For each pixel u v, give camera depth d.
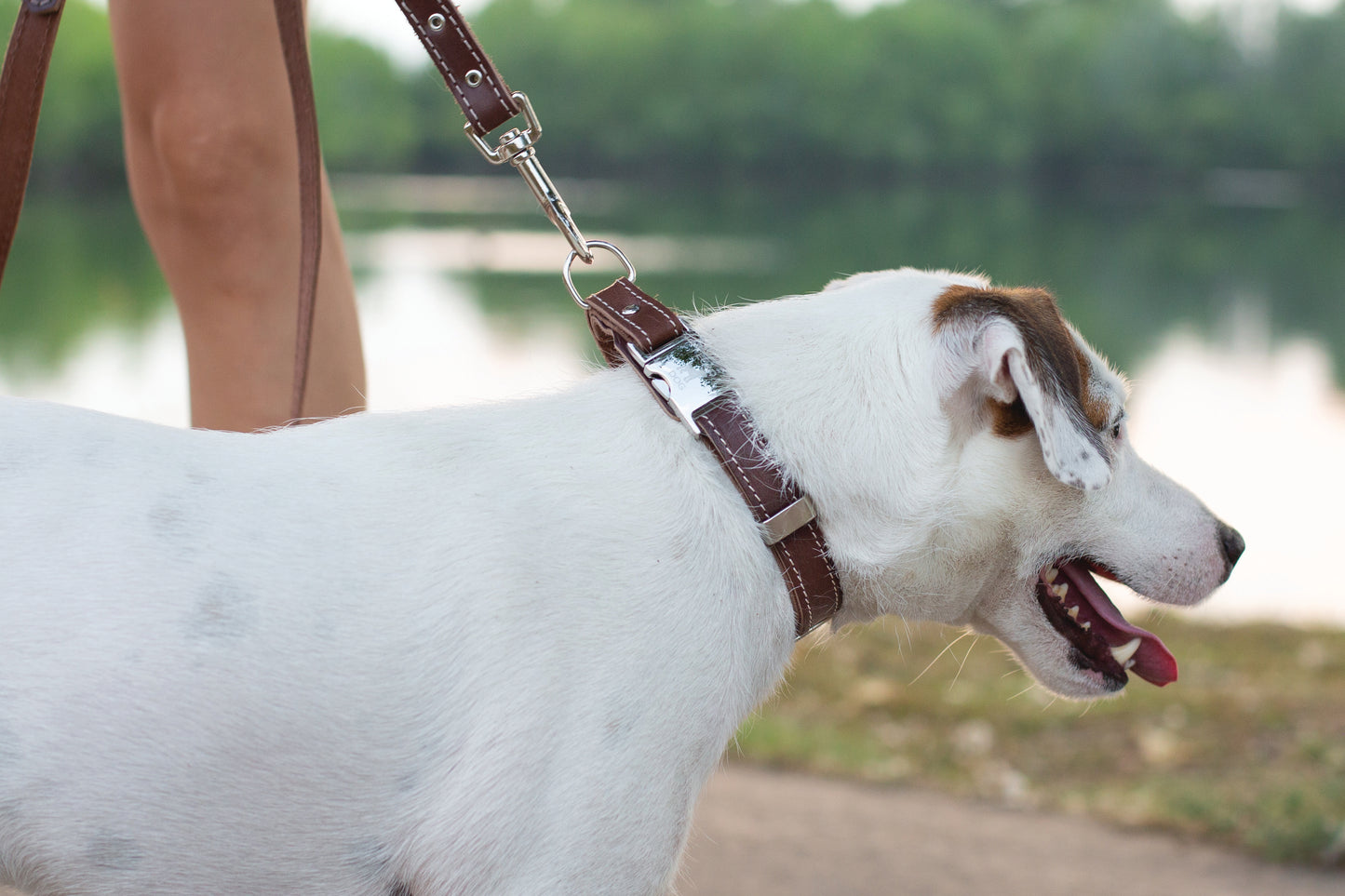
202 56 2.44
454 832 1.71
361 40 70.81
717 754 1.87
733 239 36.91
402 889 1.75
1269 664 6.44
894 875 3.85
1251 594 7.92
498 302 21.41
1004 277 28.64
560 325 19.06
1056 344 2.03
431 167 74.44
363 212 45.34
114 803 1.63
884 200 62.72
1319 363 17.47
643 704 1.76
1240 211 56.62
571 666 1.75
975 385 2.04
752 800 4.44
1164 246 38.38
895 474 2.01
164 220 2.59
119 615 1.63
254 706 1.66
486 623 1.74
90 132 50.16
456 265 27.00
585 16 77.00
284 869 1.73
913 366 2.04
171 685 1.63
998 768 4.94
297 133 2.37
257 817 1.69
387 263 27.09
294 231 2.59
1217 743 5.13
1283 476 10.82
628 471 1.90
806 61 75.69
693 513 1.88
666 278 25.20
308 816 1.71
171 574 1.67
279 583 1.70
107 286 22.23
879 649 6.59
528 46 75.31
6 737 1.60
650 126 75.94
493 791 1.70
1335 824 4.14
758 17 76.69
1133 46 75.25
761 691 1.96
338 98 70.88
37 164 49.72
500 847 1.70
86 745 1.61
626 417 1.97
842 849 4.03
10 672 1.60
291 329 2.60
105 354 14.88
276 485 1.79
